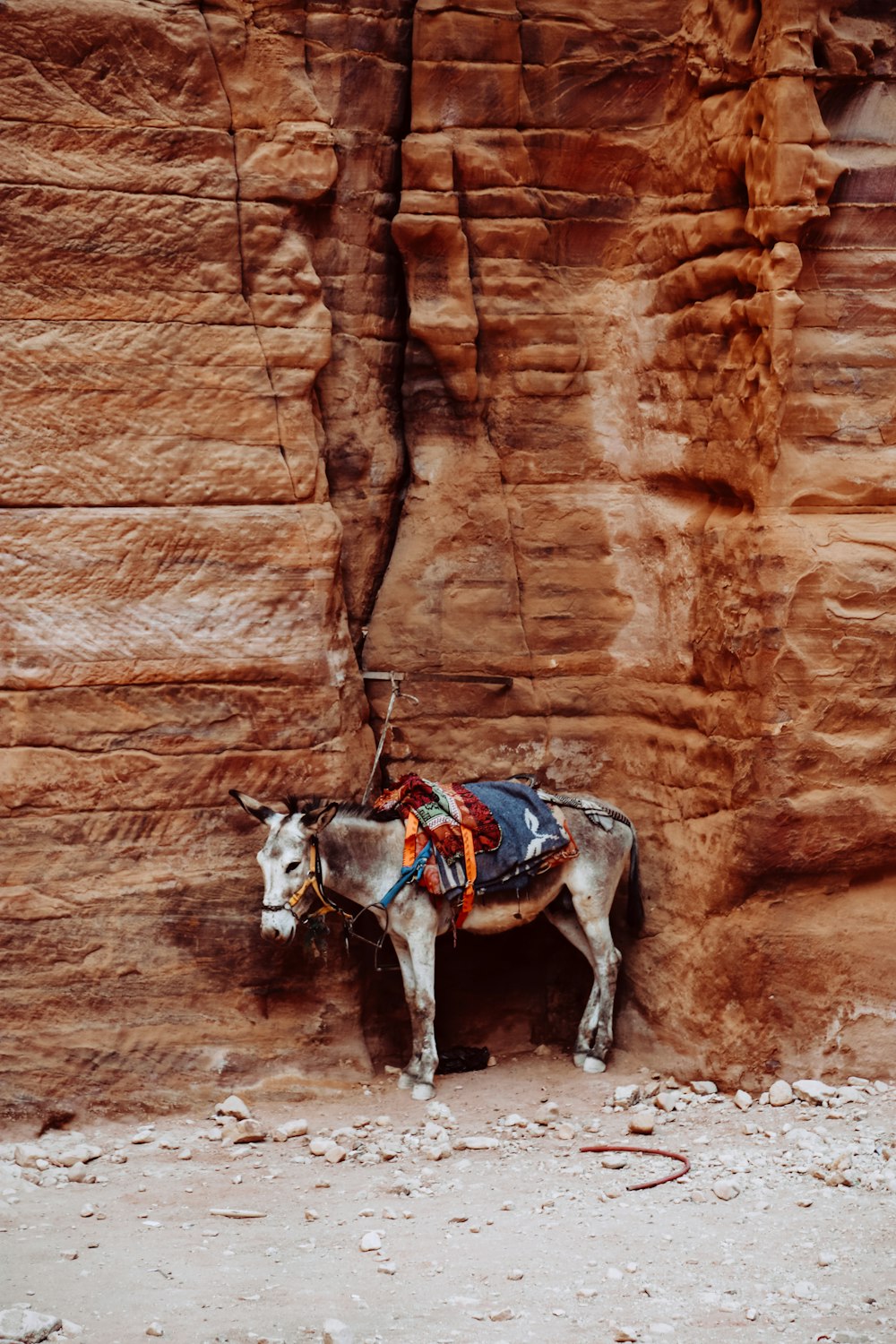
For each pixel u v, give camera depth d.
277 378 7.32
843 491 7.22
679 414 7.78
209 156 7.13
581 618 8.19
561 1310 4.96
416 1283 5.19
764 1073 7.18
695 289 7.57
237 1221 5.82
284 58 7.32
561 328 8.05
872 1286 5.11
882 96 7.20
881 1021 7.23
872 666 7.19
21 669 7.02
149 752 7.21
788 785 7.12
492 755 8.08
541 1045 8.12
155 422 7.13
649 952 7.78
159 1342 4.73
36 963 7.07
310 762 7.40
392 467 8.03
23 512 6.99
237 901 7.33
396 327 8.02
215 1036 7.28
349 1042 7.50
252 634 7.29
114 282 7.03
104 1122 7.07
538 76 7.84
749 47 7.22
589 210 8.05
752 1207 5.84
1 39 6.78
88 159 6.95
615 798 8.20
